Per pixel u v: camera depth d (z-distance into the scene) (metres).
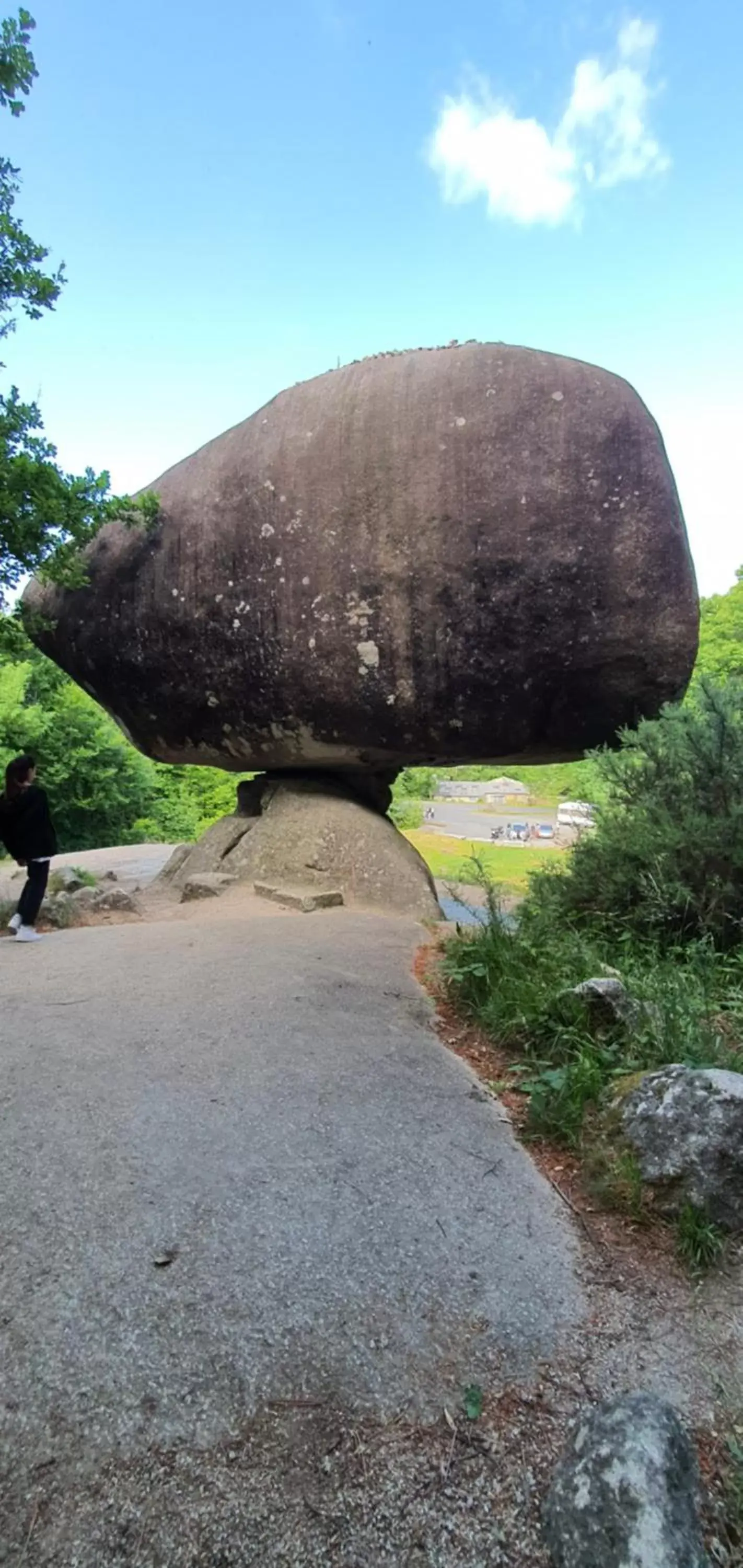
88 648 8.27
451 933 5.56
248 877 7.67
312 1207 2.21
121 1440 1.54
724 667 17.75
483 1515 1.44
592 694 6.62
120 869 11.60
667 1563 1.26
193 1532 1.38
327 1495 1.45
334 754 7.69
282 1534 1.39
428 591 6.68
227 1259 1.99
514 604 6.48
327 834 7.56
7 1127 2.61
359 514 6.90
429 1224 2.16
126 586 7.96
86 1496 1.44
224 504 7.51
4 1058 3.16
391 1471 1.50
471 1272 1.99
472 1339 1.79
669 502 6.31
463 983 3.87
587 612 6.37
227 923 5.89
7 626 8.20
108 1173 2.34
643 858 4.66
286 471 7.22
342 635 6.98
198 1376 1.67
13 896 7.80
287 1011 3.67
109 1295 1.87
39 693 18.88
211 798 23.75
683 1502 1.35
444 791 33.31
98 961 4.68
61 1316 1.81
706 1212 2.12
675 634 6.29
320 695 7.20
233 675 7.54
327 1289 1.91
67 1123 2.63
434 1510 1.44
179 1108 2.74
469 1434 1.57
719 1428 1.60
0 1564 1.32
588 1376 1.71
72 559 7.63
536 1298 1.92
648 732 4.99
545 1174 2.45
